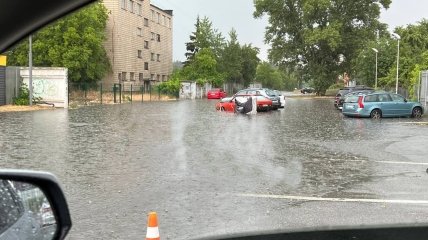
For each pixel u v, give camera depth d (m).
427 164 11.14
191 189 8.29
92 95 48.09
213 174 9.73
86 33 49.62
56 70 35.34
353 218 6.37
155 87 64.25
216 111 32.53
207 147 13.97
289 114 30.56
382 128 20.73
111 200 7.43
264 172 10.02
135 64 66.44
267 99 33.75
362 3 71.56
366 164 11.14
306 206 7.14
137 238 5.56
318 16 70.75
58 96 35.56
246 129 19.77
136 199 7.52
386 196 7.86
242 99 30.97
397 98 27.75
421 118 27.34
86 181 8.92
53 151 12.88
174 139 15.91
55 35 48.91
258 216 6.53
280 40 74.12
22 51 49.69
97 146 13.98
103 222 6.23
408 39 54.75
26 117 25.38
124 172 9.88
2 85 34.00
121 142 14.97
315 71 72.56
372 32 71.50
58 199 2.09
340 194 7.99
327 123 23.36
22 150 12.99
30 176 2.03
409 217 6.44
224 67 82.00
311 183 8.91
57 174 9.59
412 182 9.03
